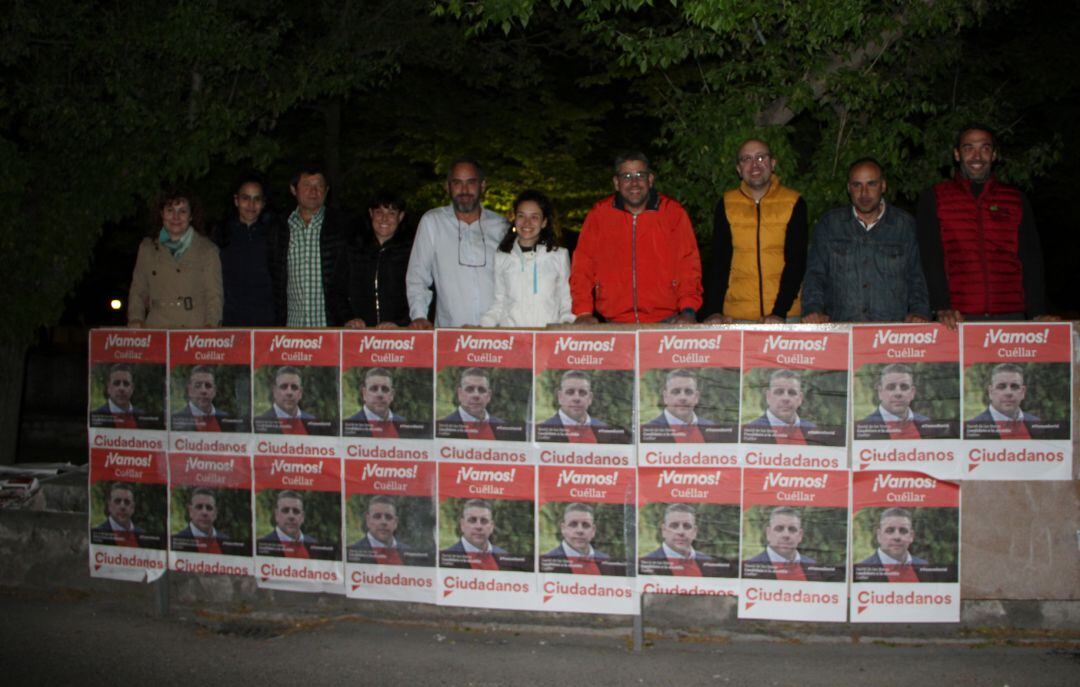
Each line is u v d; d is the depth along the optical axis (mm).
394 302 6699
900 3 7730
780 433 5223
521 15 7480
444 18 11609
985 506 5242
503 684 4852
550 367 5395
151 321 6668
